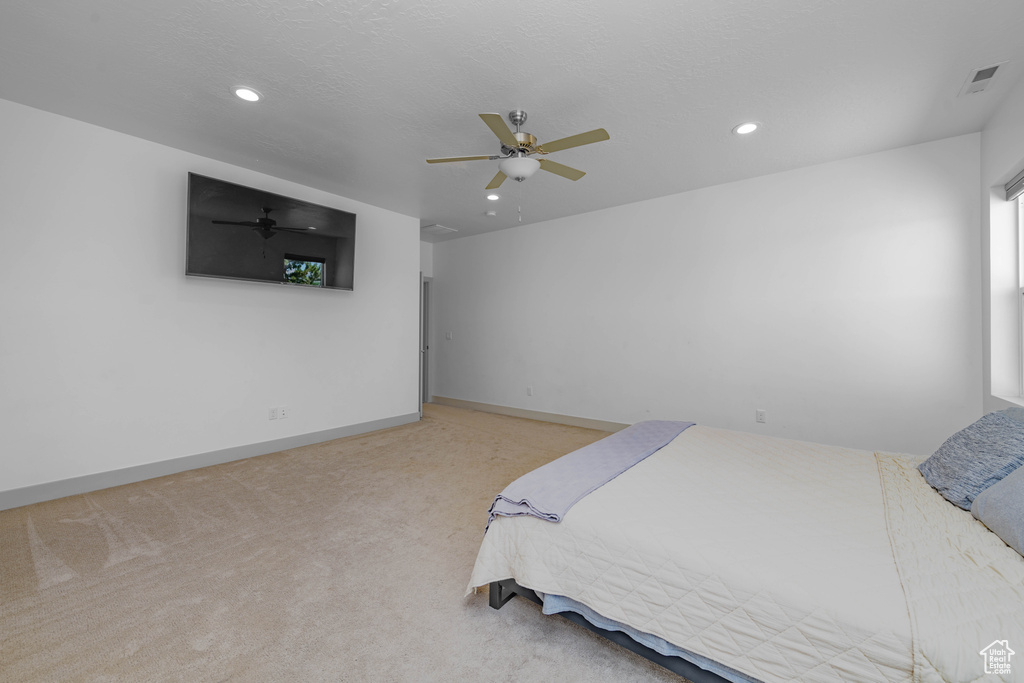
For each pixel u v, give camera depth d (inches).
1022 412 69.5
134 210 121.6
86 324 114.5
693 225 165.3
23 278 105.4
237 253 136.8
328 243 161.0
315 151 129.4
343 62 86.4
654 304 176.6
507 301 228.1
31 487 106.5
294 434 161.0
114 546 86.3
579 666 56.9
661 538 52.8
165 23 75.6
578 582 57.1
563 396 206.4
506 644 60.7
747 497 64.1
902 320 127.3
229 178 139.9
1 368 103.0
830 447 91.0
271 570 78.3
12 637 60.4
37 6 71.1
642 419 181.5
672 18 73.2
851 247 134.4
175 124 113.4
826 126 112.9
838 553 48.0
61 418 111.1
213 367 138.8
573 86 94.2
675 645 49.4
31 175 106.0
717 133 116.7
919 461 80.7
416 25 75.5
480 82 92.9
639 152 129.0
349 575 77.0
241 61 86.5
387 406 195.2
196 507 105.5
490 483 123.6
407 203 182.1
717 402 161.8
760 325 151.6
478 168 142.3
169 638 60.7
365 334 184.7
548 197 173.6
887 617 38.5
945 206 120.8
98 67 89.0
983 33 76.5
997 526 49.3
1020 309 107.6
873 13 71.7
